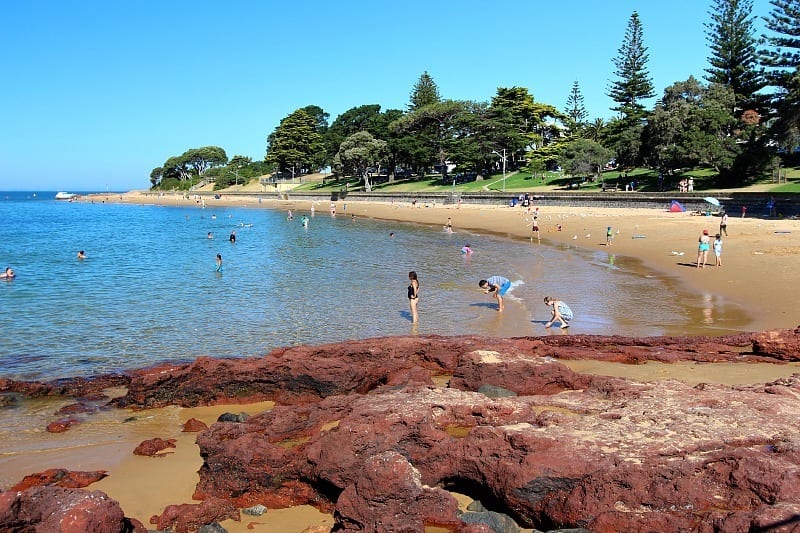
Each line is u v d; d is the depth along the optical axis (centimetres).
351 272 2797
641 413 786
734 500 599
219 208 11144
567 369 1045
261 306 2012
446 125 9838
